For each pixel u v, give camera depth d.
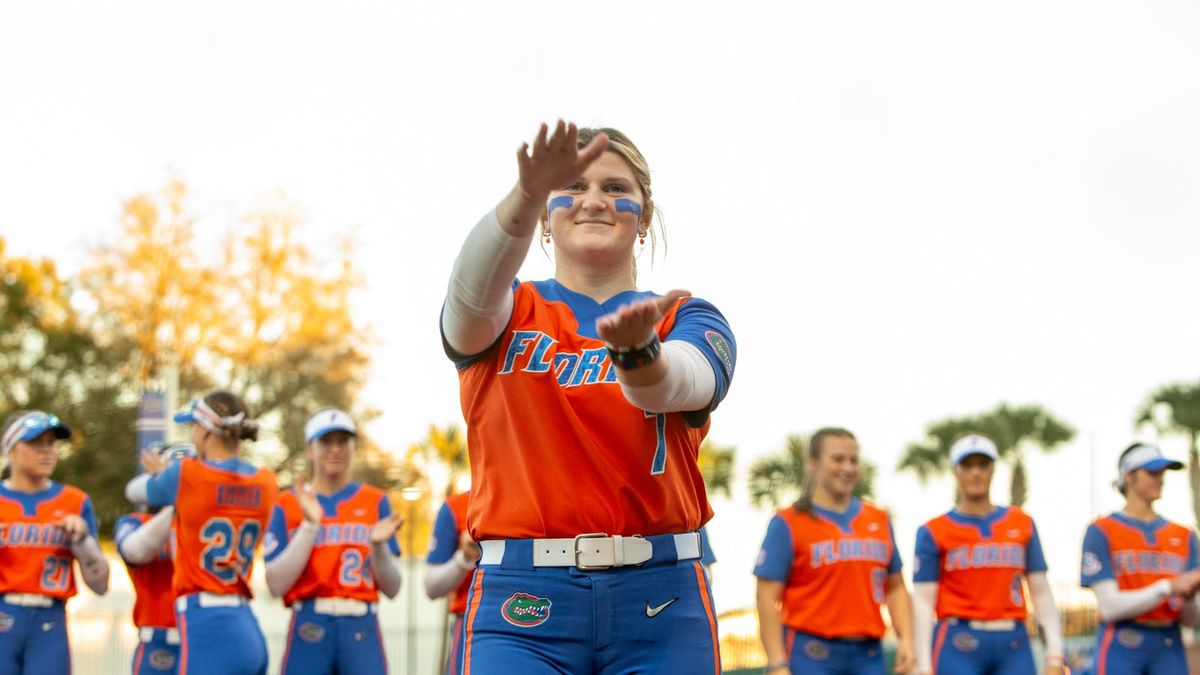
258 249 33.91
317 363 33.06
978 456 8.41
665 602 3.25
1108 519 8.76
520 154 2.84
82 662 17.56
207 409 7.86
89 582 8.81
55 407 31.72
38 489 8.67
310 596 8.77
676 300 2.88
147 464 9.05
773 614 7.44
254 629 7.78
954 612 8.33
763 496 25.02
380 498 9.14
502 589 3.24
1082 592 18.77
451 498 8.70
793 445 24.97
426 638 20.61
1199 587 8.09
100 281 33.47
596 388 3.20
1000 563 8.31
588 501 3.20
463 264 3.06
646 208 3.53
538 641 3.21
